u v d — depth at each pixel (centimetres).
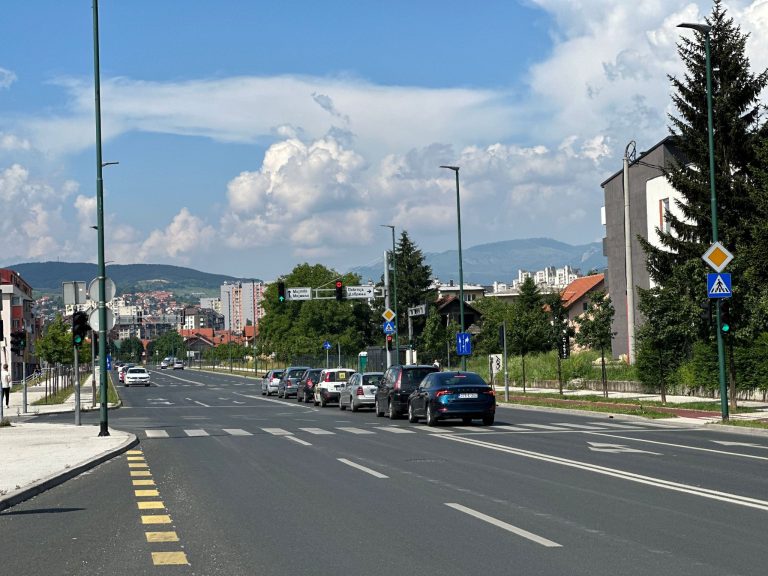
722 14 4200
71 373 9350
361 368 6369
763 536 945
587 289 11331
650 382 4022
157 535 1003
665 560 834
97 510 1206
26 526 1087
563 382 4828
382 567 822
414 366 3219
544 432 2427
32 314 14725
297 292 5541
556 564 824
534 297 7988
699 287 2889
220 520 1099
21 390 7600
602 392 4288
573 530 991
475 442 2147
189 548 927
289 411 4012
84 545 956
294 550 905
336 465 1709
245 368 15000
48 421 3550
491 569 808
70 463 1741
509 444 2075
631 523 1030
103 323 2528
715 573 780
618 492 1276
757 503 1161
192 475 1598
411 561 845
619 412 3038
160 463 1823
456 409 2719
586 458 1736
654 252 4356
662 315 3288
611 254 7344
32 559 888
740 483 1353
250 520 1095
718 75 4191
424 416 2834
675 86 4250
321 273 10456
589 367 4909
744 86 4156
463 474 1522
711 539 932
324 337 9925
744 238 4047
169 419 3497
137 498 1313
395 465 1684
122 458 1942
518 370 5269
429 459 1780
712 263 2544
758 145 4109
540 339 4581
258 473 1608
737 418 2606
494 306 8412
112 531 1038
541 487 1341
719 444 1997
